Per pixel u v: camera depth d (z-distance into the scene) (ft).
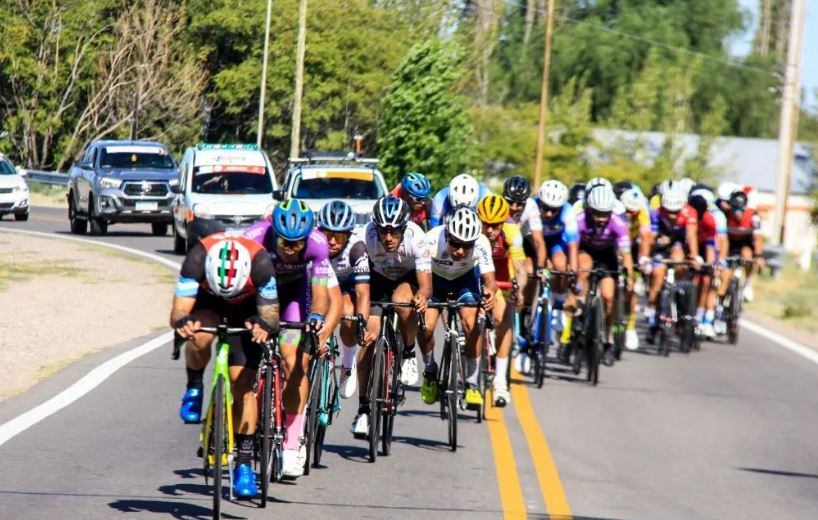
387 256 94.53
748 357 165.48
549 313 131.34
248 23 561.84
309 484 81.46
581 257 141.28
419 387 128.26
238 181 239.91
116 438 91.71
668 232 166.40
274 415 77.25
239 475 73.36
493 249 113.80
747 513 80.48
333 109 576.61
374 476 84.84
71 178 301.43
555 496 81.15
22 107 519.60
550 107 599.98
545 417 112.78
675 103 610.24
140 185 281.54
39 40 520.42
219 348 70.23
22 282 190.90
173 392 110.73
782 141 312.09
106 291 185.26
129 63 535.19
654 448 100.83
